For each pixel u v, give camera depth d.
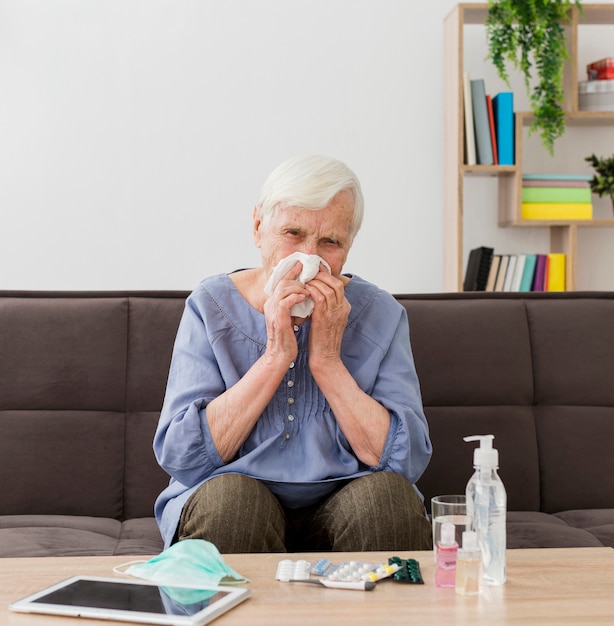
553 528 1.88
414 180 3.84
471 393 2.14
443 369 2.14
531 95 3.66
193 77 3.77
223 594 1.12
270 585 1.18
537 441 2.15
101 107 3.75
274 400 1.69
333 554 1.33
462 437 2.11
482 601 1.11
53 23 3.72
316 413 1.70
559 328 2.21
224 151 3.79
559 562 1.29
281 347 1.61
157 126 3.77
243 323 1.75
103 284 3.76
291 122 3.81
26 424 2.05
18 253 3.73
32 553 1.66
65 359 2.08
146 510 2.05
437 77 3.84
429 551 1.35
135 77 3.75
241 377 1.73
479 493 1.19
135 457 2.06
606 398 2.18
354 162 3.83
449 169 3.71
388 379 1.75
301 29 3.80
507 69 3.85
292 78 3.80
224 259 3.80
